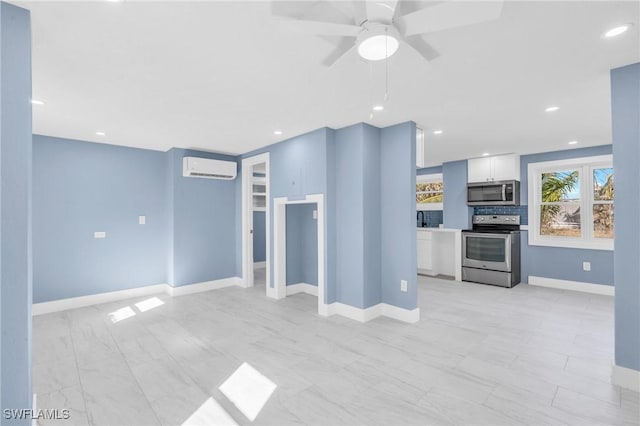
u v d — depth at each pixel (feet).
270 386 7.50
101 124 11.80
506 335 10.50
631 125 7.17
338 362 8.66
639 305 7.06
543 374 7.95
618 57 6.90
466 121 11.67
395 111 10.55
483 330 10.95
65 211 13.67
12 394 4.71
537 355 9.02
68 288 13.66
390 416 6.38
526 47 6.49
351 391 7.27
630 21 5.58
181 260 15.96
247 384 7.58
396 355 9.07
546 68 7.45
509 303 14.20
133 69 7.41
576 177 16.88
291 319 12.17
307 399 6.98
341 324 11.59
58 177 13.52
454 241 20.48
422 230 21.12
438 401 6.86
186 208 16.19
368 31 4.70
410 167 11.72
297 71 7.57
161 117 11.03
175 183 15.81
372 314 12.19
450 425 6.09
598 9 5.24
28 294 4.91
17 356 4.77
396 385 7.50
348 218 12.35
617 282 7.34
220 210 17.49
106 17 5.43
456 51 6.65
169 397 7.06
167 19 5.51
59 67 7.29
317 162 12.83
